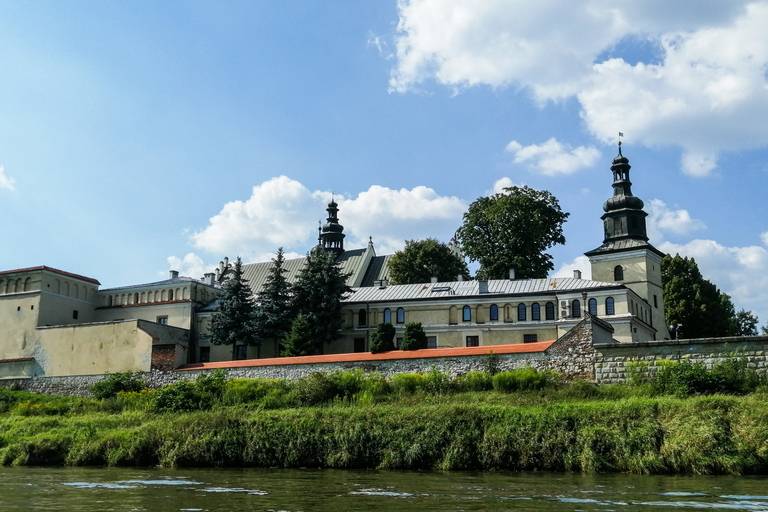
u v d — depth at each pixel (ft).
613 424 108.88
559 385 147.02
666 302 302.86
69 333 230.27
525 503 74.59
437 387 152.66
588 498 77.36
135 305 270.05
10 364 238.27
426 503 75.72
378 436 118.32
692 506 71.31
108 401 177.06
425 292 263.08
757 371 133.59
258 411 139.95
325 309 254.27
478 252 304.91
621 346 148.05
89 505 77.00
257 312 252.62
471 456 111.14
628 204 292.40
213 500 79.97
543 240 305.73
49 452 133.08
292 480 98.68
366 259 335.06
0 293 252.21
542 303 243.19
